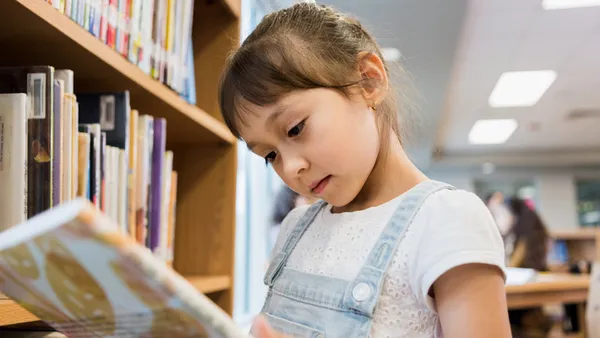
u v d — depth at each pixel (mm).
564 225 8539
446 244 601
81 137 743
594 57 4059
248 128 665
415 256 627
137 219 942
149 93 934
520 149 7539
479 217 627
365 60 716
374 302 627
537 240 3752
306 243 784
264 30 734
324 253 733
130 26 861
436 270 591
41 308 415
